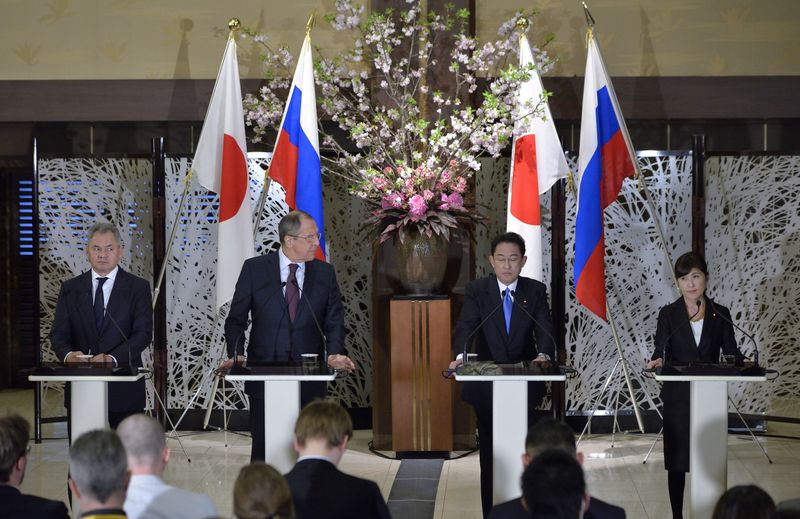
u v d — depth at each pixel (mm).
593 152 11242
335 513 5199
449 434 11359
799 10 13047
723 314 8758
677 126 13469
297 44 13156
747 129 13414
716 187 12453
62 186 12648
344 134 13133
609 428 12711
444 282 11734
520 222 11320
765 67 13117
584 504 4457
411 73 11719
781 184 12312
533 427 5309
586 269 11164
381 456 11578
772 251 12406
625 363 11766
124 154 12562
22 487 10242
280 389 6973
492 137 11023
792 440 12273
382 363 11688
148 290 9016
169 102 13250
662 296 12531
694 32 13102
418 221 10984
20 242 16188
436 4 12172
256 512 4336
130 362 8688
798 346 12438
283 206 12664
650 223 12508
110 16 13258
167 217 12664
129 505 5062
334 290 8492
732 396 12625
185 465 11172
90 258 8883
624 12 13109
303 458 5395
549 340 8422
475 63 11766
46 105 13258
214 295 12773
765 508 4406
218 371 7445
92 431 4746
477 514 9195
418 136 11586
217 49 13242
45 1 13250
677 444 8383
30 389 16250
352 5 12672
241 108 11820
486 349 8547
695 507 7270
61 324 8891
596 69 11531
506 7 12984
